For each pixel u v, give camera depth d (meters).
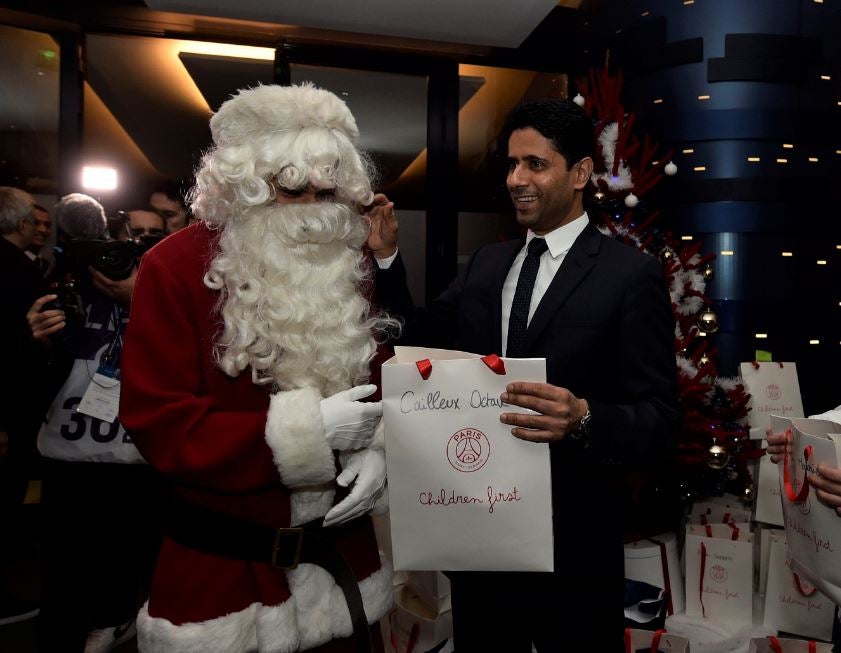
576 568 1.38
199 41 3.35
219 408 1.12
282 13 3.14
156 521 2.01
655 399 1.36
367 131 3.82
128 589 2.04
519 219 1.51
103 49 3.50
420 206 3.92
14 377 1.84
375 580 1.22
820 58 2.54
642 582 2.12
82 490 1.87
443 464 1.12
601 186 2.43
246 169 1.09
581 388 1.39
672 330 1.43
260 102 1.11
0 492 2.28
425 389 1.12
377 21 3.22
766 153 2.53
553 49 3.69
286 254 1.11
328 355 1.12
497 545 1.12
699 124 2.54
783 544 2.15
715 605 2.23
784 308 2.55
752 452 2.29
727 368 2.54
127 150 4.54
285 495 1.13
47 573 1.90
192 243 1.16
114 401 1.83
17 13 3.07
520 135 1.48
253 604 1.08
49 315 1.77
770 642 1.71
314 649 1.15
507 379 1.11
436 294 3.70
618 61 2.77
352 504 1.10
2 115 3.16
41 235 2.71
